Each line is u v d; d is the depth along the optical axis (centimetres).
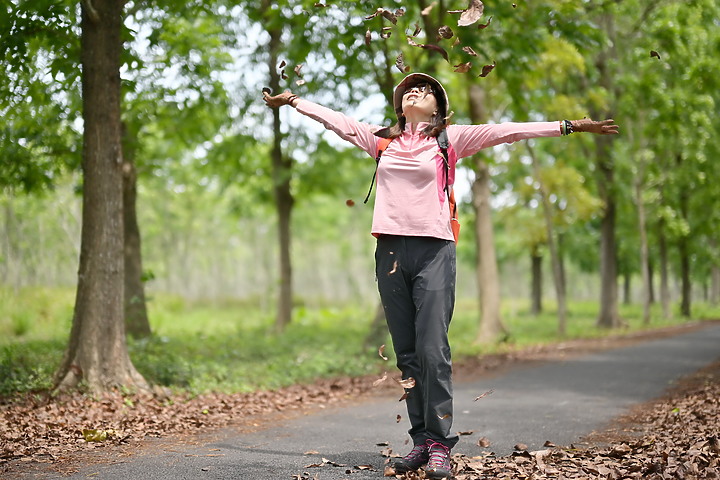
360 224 4828
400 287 389
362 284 5406
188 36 1080
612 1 1384
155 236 3925
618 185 2372
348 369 1075
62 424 561
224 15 1320
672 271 4594
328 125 407
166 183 2823
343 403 787
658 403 715
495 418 634
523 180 2205
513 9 1054
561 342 1722
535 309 3450
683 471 370
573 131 378
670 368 1070
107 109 739
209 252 4788
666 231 2745
